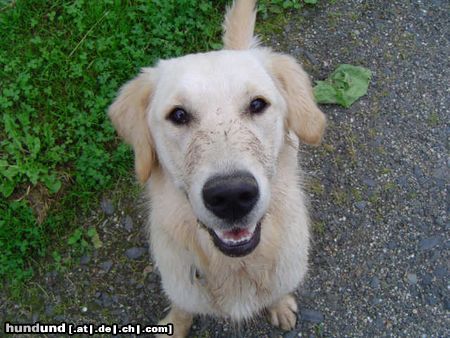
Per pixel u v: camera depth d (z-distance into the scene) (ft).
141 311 2.37
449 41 3.02
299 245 1.97
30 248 2.46
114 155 2.60
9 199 2.53
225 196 1.37
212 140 1.47
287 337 2.26
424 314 2.28
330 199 2.57
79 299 2.40
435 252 2.42
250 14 2.37
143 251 2.50
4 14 2.82
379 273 2.39
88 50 2.79
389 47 3.00
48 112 2.66
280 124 1.70
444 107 2.81
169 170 1.70
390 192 2.58
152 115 1.76
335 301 2.34
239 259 1.83
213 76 1.58
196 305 2.02
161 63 1.86
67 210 2.54
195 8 2.93
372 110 2.81
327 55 2.98
